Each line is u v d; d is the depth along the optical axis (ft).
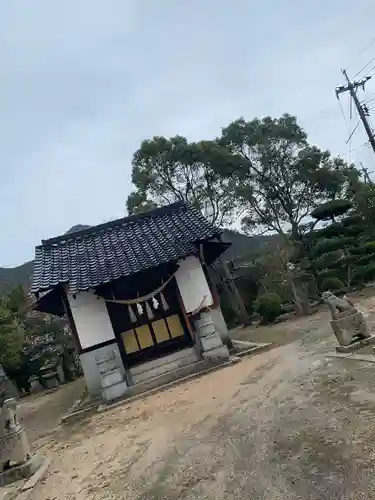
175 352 52.42
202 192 87.61
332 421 22.06
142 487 22.12
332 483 16.29
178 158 83.66
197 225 58.59
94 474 26.35
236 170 87.35
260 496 17.21
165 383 46.98
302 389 29.58
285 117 91.15
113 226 63.16
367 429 19.77
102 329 52.75
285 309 79.36
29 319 83.35
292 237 93.50
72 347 82.23
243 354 50.11
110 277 51.13
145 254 54.90
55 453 33.94
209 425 28.91
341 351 35.09
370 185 97.19
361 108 74.13
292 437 21.88
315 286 82.07
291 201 94.48
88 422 41.78
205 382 42.88
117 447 30.53
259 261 93.50
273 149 89.76
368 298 64.69
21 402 68.85
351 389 25.90
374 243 78.38
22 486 27.84
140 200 87.20
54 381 79.00
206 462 22.75
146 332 54.03
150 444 28.91
